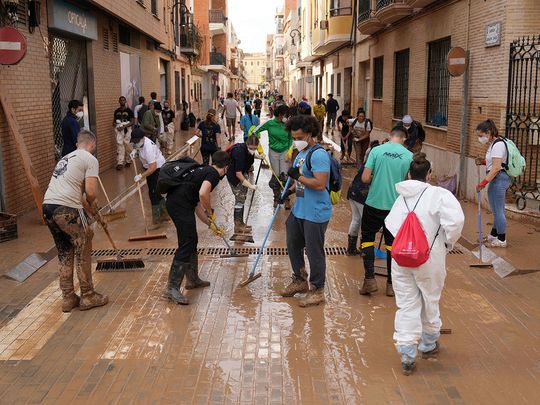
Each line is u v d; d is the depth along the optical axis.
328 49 28.36
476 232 8.55
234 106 23.72
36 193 8.88
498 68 9.95
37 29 10.28
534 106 9.22
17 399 4.09
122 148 15.19
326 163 5.51
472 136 11.03
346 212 10.48
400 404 4.02
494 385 4.29
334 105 26.55
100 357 4.73
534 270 6.85
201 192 5.78
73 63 13.00
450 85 12.12
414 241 4.21
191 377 4.40
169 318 5.53
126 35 17.70
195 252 6.32
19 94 9.51
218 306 5.84
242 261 7.37
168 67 26.98
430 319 4.48
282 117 10.03
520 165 7.54
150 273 6.86
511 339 5.09
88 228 5.68
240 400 4.07
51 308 5.80
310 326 5.35
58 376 4.43
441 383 4.31
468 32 11.22
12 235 7.98
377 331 5.24
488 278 6.73
